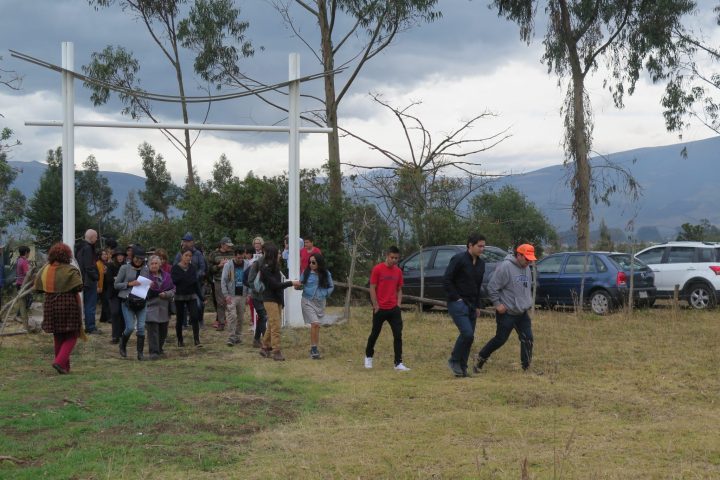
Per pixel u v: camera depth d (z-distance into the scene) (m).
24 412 8.05
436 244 24.19
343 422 8.08
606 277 18.08
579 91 29.69
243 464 6.49
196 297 13.44
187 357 12.41
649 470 6.28
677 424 7.97
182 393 9.20
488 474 6.13
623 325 15.72
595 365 11.53
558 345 13.38
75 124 14.98
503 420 8.12
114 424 7.65
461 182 26.33
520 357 11.43
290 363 11.85
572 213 29.69
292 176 15.70
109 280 13.45
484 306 18.50
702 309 18.97
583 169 29.47
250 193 22.72
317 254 12.41
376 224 23.66
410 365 11.76
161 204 48.47
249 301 15.59
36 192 44.28
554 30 29.56
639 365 11.47
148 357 12.06
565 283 18.72
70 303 10.38
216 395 9.15
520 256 10.72
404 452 6.85
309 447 7.02
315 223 23.12
